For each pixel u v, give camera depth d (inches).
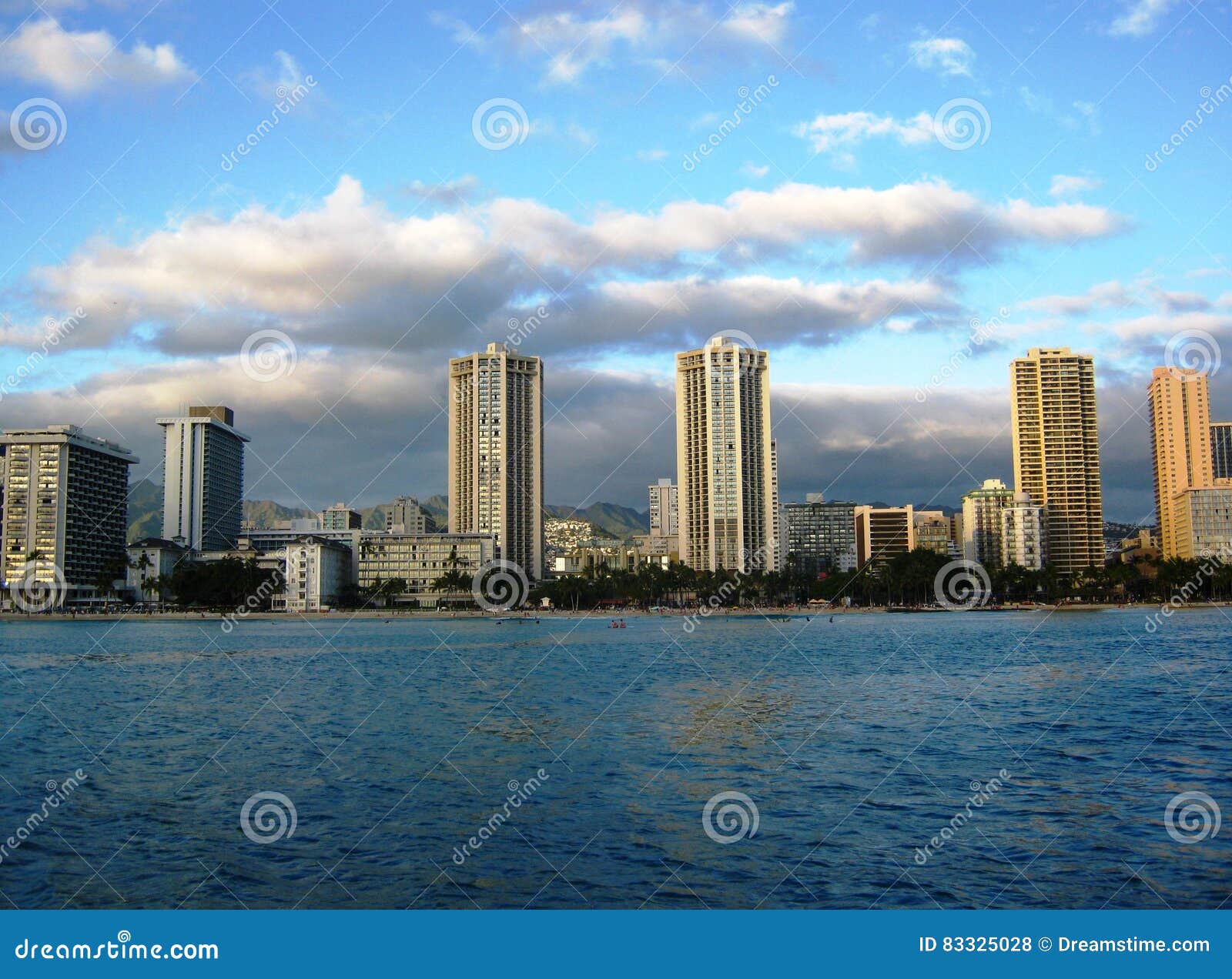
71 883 1129.4
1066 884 1106.7
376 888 1102.4
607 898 1069.1
